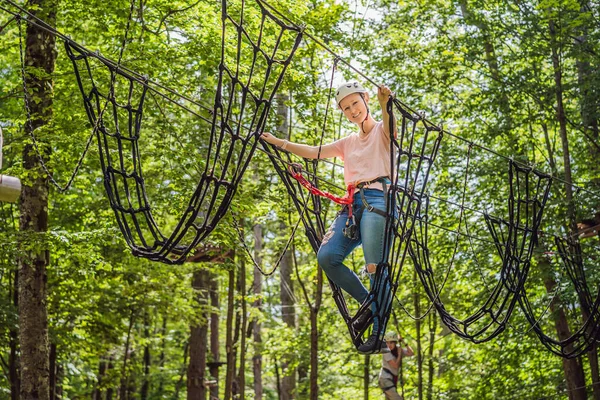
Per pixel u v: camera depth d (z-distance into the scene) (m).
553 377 17.84
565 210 15.69
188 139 13.61
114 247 14.98
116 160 12.70
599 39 16.14
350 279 6.23
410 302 20.23
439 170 17.73
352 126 16.73
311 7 15.29
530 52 16.64
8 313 15.54
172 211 12.69
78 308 16.98
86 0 12.25
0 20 13.81
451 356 20.22
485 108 16.89
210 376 23.92
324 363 21.36
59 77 11.98
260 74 13.01
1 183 5.89
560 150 18.47
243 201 12.99
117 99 12.52
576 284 10.05
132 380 26.89
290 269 23.88
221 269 16.03
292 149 6.54
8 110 14.16
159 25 12.77
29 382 12.13
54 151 12.76
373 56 17.61
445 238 17.72
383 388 13.58
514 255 8.09
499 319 17.06
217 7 12.55
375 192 6.14
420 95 17.77
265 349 20.45
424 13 17.75
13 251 11.57
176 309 18.11
